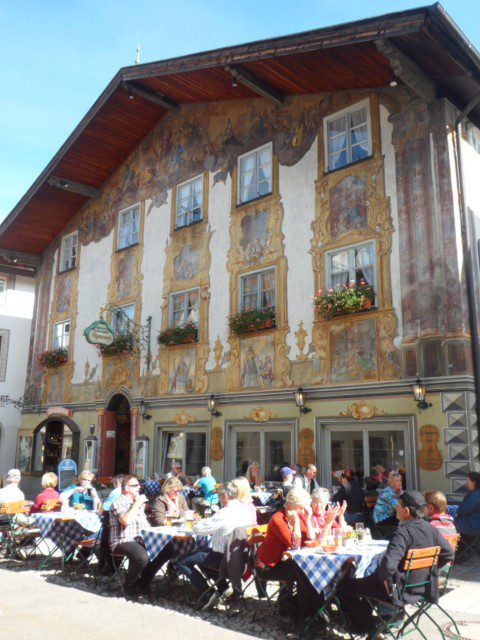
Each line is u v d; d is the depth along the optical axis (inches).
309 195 520.4
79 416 737.0
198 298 605.6
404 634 203.8
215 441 551.8
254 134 585.9
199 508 417.1
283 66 492.1
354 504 369.4
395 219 456.1
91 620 229.8
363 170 483.5
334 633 219.5
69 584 290.4
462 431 390.9
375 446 438.9
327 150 517.7
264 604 257.0
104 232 764.0
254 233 559.8
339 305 462.3
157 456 612.1
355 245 478.3
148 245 684.7
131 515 272.1
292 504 236.2
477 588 284.4
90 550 324.8
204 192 625.3
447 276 418.6
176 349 615.5
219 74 563.5
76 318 778.8
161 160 693.3
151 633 215.3
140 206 711.1
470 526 327.9
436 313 418.6
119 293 711.7
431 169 440.1
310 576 211.2
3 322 916.0
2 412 886.4
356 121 502.0
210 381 571.2
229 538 245.8
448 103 444.8
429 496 265.7
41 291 868.0
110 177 772.0
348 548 229.0
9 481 387.5
